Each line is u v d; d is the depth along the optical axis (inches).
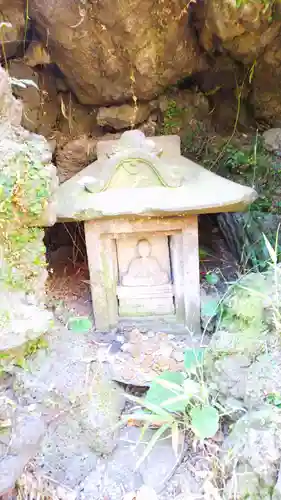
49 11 66.3
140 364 62.2
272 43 78.0
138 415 50.3
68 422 52.9
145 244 67.8
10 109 50.6
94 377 57.9
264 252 76.4
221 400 51.6
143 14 67.6
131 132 64.9
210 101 95.3
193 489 48.4
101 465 51.3
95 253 65.9
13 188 47.4
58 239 94.7
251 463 43.9
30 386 51.3
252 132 97.3
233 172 91.8
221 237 96.6
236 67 86.7
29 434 45.4
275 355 50.7
